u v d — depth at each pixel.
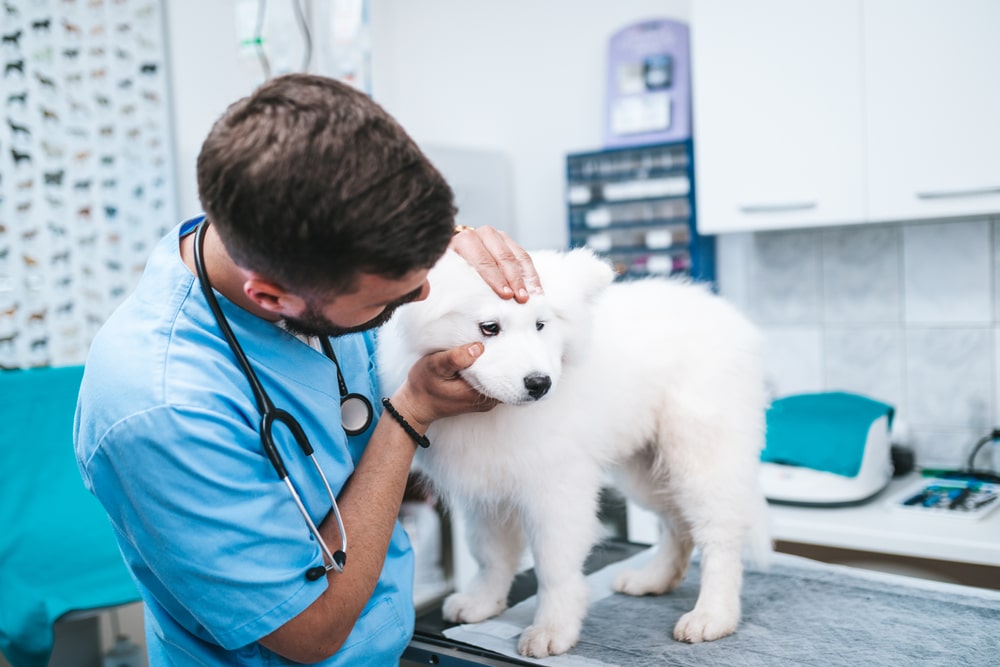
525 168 2.85
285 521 0.76
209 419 0.73
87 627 2.21
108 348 0.76
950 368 2.11
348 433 0.92
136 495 0.70
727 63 2.04
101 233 2.36
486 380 0.92
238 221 0.64
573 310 1.02
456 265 0.97
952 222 2.06
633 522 1.99
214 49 2.63
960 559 1.60
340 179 0.62
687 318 1.24
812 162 1.95
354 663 0.84
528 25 2.79
